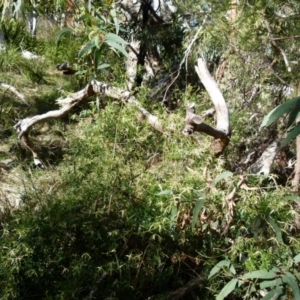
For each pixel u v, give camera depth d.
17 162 4.04
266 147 3.53
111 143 2.98
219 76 3.82
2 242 2.72
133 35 4.58
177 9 4.14
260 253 2.34
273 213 2.47
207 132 2.80
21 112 4.71
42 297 2.77
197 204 2.40
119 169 2.84
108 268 2.62
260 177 2.65
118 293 2.68
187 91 3.39
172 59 4.55
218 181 2.55
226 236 2.60
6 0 3.29
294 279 2.26
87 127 3.04
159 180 2.85
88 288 2.69
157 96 4.05
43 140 4.30
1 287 2.65
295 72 3.41
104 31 2.85
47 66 5.79
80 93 3.56
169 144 2.94
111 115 3.00
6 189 3.64
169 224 2.57
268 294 2.25
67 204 2.77
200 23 3.67
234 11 3.52
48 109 4.83
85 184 2.84
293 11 3.26
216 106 2.96
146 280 2.70
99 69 3.27
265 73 3.54
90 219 2.70
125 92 3.18
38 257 2.72
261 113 3.60
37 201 3.09
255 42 3.36
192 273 2.77
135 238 2.69
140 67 3.93
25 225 2.72
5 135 4.40
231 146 3.41
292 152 3.60
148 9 4.65
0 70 5.50
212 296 2.69
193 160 2.85
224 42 3.51
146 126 2.98
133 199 2.73
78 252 2.74
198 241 2.70
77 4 3.36
